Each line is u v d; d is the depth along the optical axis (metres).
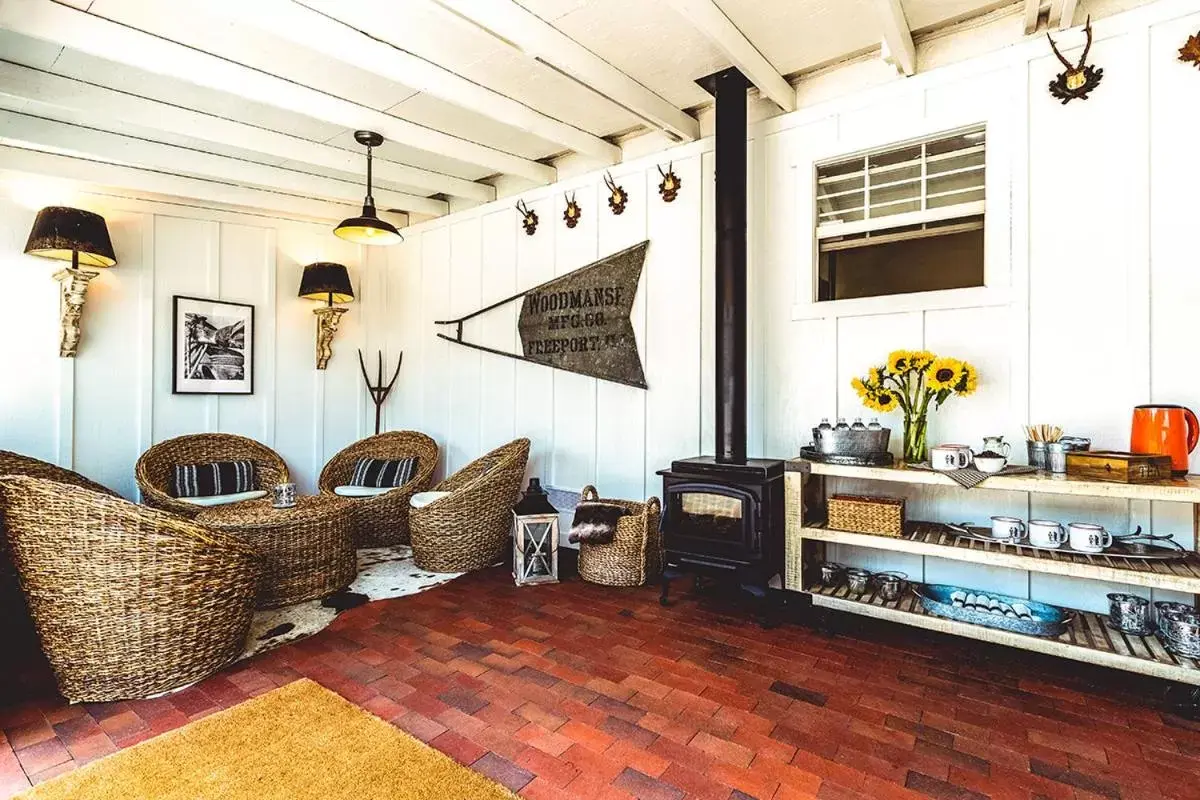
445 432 5.55
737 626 3.11
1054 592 2.86
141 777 1.86
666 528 3.32
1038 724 2.18
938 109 3.09
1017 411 2.92
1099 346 2.74
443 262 5.55
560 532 4.70
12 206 4.22
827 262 3.64
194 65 2.99
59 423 4.40
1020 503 2.94
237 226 5.32
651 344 4.16
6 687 2.50
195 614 2.47
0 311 4.18
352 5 2.64
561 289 4.62
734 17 2.86
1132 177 2.66
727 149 3.32
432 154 4.49
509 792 1.80
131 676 2.37
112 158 4.02
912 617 2.76
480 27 2.68
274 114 3.76
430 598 3.54
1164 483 2.31
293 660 2.72
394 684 2.49
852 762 1.96
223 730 2.13
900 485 3.23
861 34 3.04
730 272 3.30
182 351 4.99
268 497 4.21
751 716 2.24
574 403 4.59
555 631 3.04
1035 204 2.87
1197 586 2.21
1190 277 2.55
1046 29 2.84
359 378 6.11
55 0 2.52
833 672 2.59
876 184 3.38
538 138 4.21
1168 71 2.58
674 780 1.87
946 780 1.87
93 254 4.15
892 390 3.13
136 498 4.76
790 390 3.57
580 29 2.92
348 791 1.80
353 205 5.69
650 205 4.16
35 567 2.32
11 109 3.61
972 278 3.74
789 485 3.07
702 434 3.94
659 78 3.40
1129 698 2.36
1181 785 1.84
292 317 5.66
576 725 2.18
